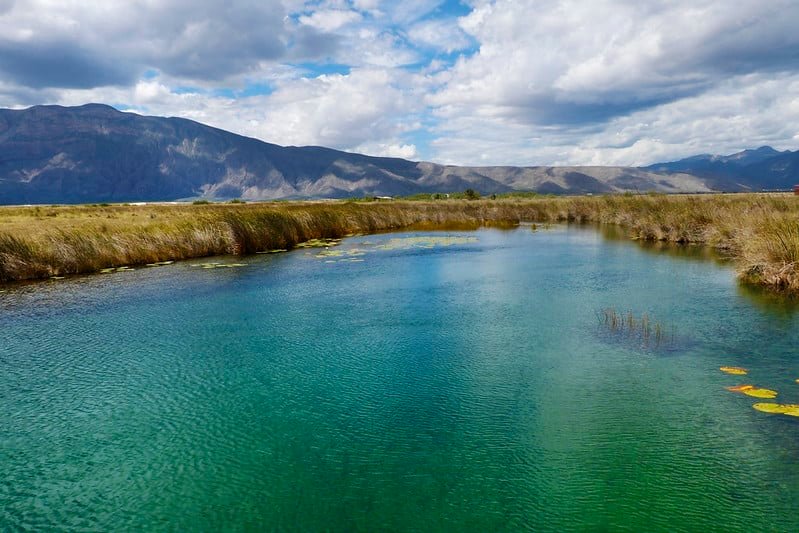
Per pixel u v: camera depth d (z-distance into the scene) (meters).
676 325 13.66
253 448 8.27
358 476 7.39
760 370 10.46
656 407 9.07
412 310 16.31
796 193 49.31
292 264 26.30
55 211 59.69
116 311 17.06
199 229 31.05
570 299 17.03
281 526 6.40
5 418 9.53
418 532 6.17
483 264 24.86
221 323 15.40
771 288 17.56
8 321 16.00
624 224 43.91
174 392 10.51
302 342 13.41
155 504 6.95
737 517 6.17
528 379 10.55
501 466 7.47
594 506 6.50
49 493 7.27
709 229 29.39
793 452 7.51
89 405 10.02
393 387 10.41
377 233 45.25
